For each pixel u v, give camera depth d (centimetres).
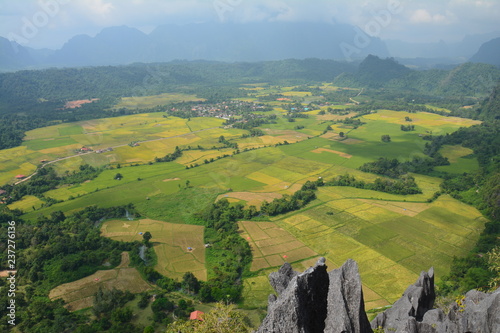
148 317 7138
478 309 2961
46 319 7031
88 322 7025
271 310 2484
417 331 3064
